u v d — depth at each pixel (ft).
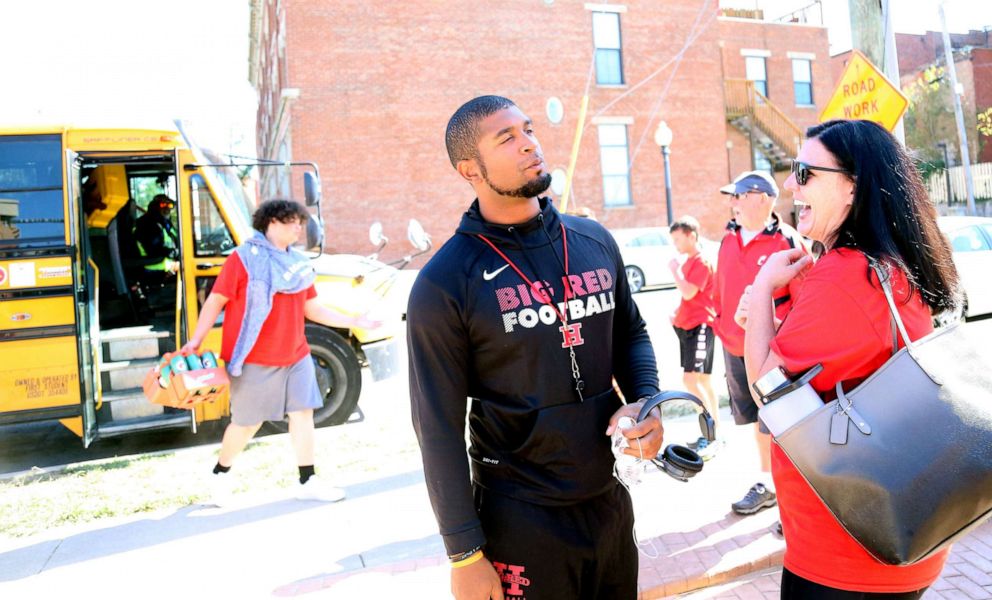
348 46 65.57
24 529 14.48
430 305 6.02
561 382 6.17
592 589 6.40
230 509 15.19
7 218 20.08
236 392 15.17
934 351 5.20
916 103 109.70
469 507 5.92
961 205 99.09
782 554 11.34
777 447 6.14
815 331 5.40
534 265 6.24
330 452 19.02
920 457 4.88
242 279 14.98
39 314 19.90
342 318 16.62
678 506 13.42
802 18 103.65
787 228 12.60
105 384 21.21
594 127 74.64
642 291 51.29
